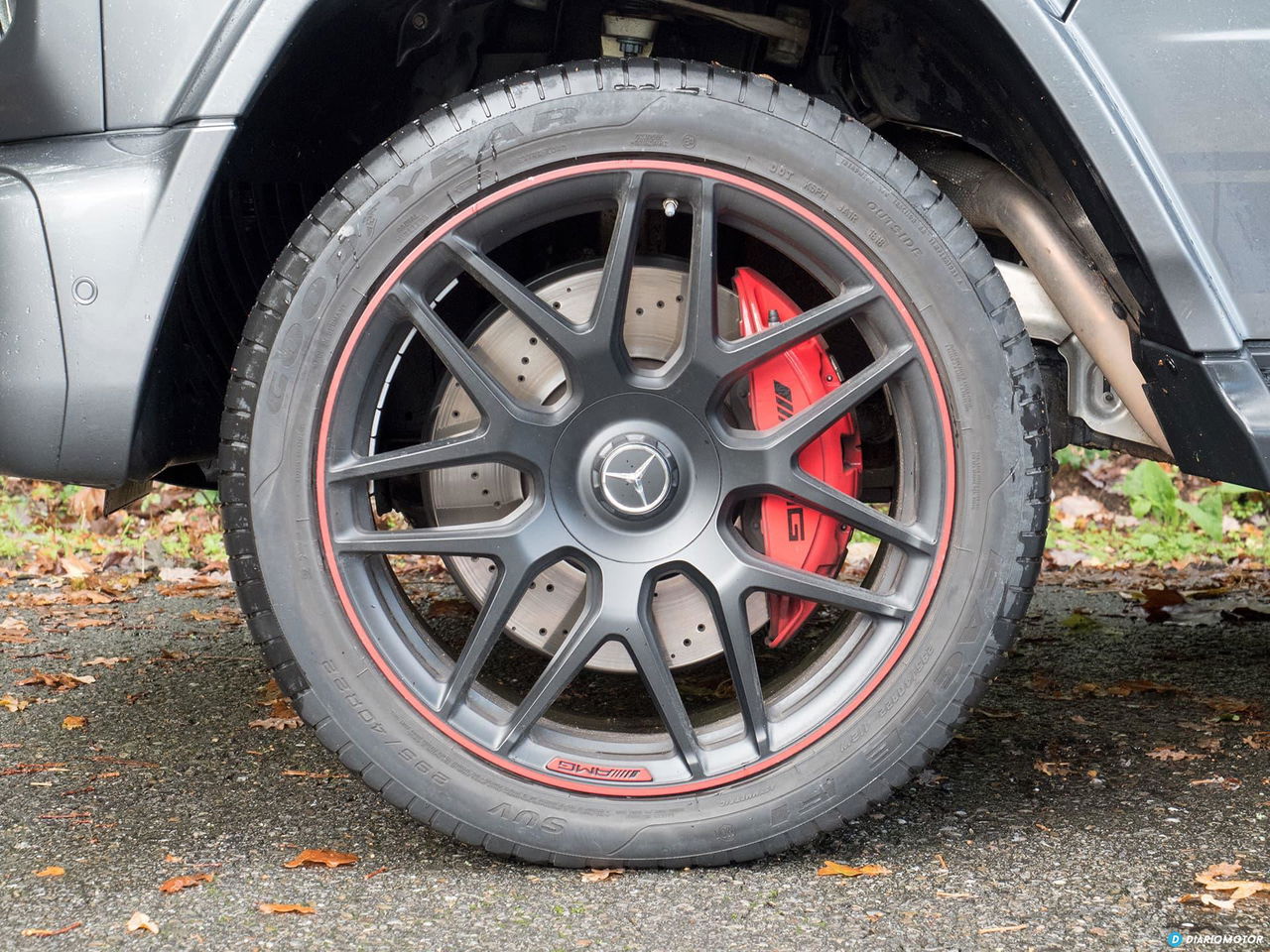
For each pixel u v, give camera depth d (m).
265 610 1.72
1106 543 5.53
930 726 1.76
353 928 1.59
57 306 1.62
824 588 1.78
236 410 1.70
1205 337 1.70
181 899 1.68
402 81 2.05
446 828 1.77
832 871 1.77
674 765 1.79
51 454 1.64
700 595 2.01
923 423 1.75
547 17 2.08
